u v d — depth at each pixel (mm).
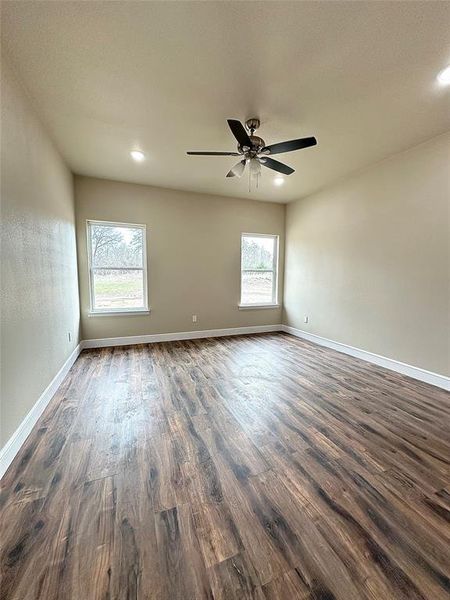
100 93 2230
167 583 1080
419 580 1091
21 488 1557
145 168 3809
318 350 4398
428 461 1800
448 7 1505
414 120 2604
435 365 3014
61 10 1532
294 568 1138
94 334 4457
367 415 2377
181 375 3293
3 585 1067
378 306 3666
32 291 2262
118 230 4551
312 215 4906
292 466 1746
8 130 1896
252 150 2480
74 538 1260
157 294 4801
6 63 1865
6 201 1842
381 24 1606
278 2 1482
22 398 1997
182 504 1457
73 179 4059
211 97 2277
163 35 1688
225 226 5215
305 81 2086
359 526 1329
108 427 2182
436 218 2959
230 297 5398
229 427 2188
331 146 3123
